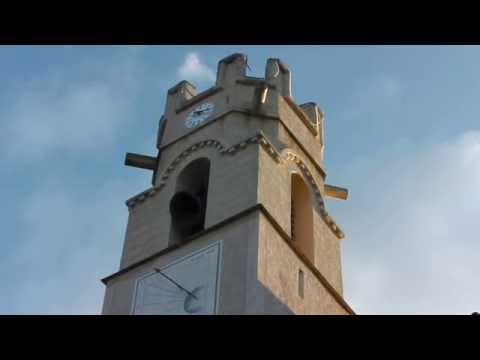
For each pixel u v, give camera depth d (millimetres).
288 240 35188
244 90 42656
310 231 39688
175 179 40250
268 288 32344
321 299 35781
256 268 32344
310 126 44531
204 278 33562
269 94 42500
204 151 40375
